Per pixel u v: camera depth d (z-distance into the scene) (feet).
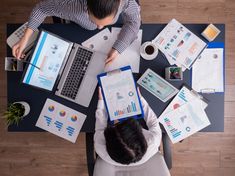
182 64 5.59
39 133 7.82
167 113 5.61
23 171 7.88
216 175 7.83
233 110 7.84
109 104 5.43
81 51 5.56
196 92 5.61
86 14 5.00
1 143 7.88
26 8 7.75
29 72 5.30
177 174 7.86
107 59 5.45
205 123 5.59
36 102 5.58
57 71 5.47
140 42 5.59
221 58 5.60
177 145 7.84
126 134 4.38
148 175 5.22
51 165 7.86
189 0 7.79
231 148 7.84
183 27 5.64
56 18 5.94
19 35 5.57
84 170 7.83
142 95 5.63
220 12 7.77
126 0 4.88
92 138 5.56
